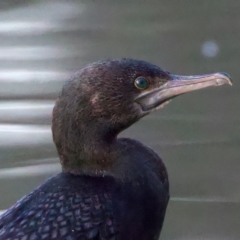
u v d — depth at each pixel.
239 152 12.96
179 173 12.20
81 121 6.88
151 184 6.87
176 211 10.99
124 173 6.81
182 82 7.35
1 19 26.14
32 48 21.59
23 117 14.69
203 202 11.25
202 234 10.39
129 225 6.63
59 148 7.03
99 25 25.09
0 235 6.35
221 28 23.92
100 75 6.91
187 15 26.38
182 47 21.61
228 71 18.58
